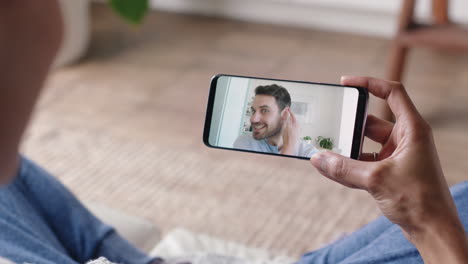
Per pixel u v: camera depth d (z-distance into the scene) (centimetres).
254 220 183
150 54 311
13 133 25
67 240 100
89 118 243
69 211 101
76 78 279
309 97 80
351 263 78
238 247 137
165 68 296
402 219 63
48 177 103
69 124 238
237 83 82
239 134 82
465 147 227
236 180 202
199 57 309
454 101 263
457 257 58
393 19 332
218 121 83
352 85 80
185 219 183
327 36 340
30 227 87
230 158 215
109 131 234
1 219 82
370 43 331
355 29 344
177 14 370
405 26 235
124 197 193
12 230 81
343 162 65
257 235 176
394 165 63
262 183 201
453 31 236
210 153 219
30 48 25
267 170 208
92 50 312
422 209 61
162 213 186
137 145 224
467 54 312
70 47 286
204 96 268
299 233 177
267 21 361
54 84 272
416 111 72
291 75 290
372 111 242
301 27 353
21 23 24
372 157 82
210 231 178
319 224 181
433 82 281
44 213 100
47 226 97
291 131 82
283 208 188
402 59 238
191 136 233
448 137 233
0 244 77
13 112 25
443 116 250
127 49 316
